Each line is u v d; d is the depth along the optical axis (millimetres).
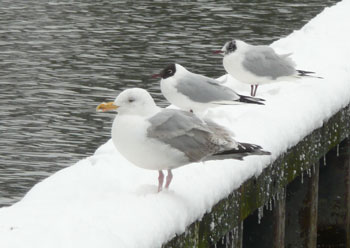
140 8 34906
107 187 9977
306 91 13930
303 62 16188
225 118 12398
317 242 15242
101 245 7859
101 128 20953
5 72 25688
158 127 9320
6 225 8375
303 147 12773
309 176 13508
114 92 23859
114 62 26922
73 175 10383
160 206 9062
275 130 11953
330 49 17406
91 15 33625
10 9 34469
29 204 9234
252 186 11031
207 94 13109
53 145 19797
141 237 8320
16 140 20078
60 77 25266
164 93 13328
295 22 32312
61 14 33750
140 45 28984
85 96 23484
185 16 33281
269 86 15508
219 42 29188
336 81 14758
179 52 28016
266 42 29156
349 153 15039
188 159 9453
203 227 9750
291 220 13648
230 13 33781
